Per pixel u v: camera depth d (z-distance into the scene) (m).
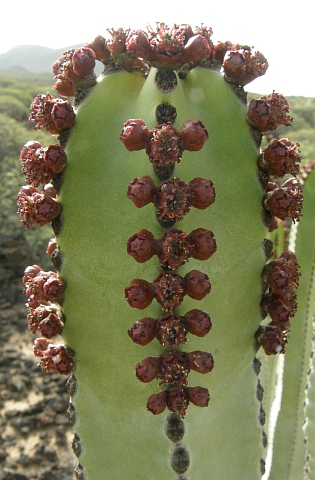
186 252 0.15
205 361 0.16
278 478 0.39
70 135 0.18
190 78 0.18
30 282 0.19
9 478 0.57
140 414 0.19
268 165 0.18
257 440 0.21
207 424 0.19
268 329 0.20
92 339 0.19
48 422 0.65
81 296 0.18
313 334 0.34
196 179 0.15
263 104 0.18
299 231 0.36
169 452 0.18
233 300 0.19
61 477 0.58
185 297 0.17
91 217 0.18
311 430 0.33
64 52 0.19
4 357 0.76
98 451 0.20
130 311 0.18
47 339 0.21
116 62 0.18
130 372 0.18
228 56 0.18
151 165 0.16
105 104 0.18
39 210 0.18
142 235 0.15
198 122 0.15
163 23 0.16
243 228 0.18
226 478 0.20
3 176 1.14
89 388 0.20
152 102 0.16
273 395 0.43
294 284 0.20
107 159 0.17
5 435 0.63
